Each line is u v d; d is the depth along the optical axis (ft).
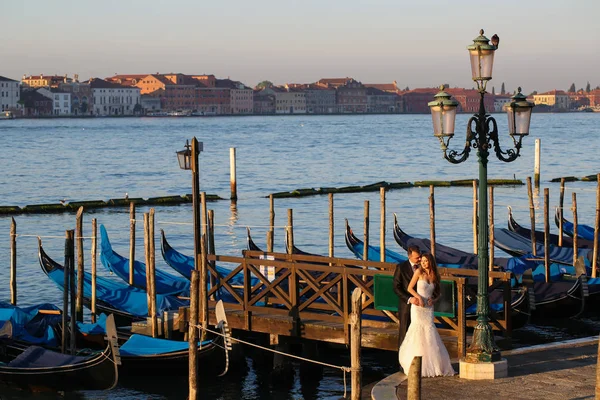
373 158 314.55
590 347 52.80
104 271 111.04
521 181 212.64
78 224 78.43
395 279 48.78
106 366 57.98
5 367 60.75
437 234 140.77
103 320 69.46
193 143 70.03
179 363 62.08
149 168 274.77
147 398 61.00
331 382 63.36
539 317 79.20
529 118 48.49
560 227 106.63
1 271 111.34
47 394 60.90
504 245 105.09
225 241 134.21
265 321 62.08
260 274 62.69
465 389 44.96
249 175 250.57
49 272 86.58
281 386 62.69
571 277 84.48
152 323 67.56
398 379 47.55
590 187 205.05
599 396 36.52
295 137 481.05
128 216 162.20
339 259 61.87
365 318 63.00
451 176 245.86
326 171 262.88
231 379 64.18
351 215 161.17
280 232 142.20
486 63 46.57
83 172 261.44
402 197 188.14
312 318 60.85
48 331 68.03
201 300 63.16
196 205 70.13
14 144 411.95
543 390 44.52
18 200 194.08
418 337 47.44
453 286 52.37
